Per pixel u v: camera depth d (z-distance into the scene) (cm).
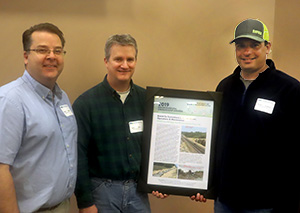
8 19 189
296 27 214
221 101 158
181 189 159
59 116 136
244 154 146
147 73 206
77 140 153
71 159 137
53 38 128
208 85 212
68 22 194
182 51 207
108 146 156
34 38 125
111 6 197
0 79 192
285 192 144
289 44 216
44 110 128
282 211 144
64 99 147
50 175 126
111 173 155
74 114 155
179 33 206
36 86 129
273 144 142
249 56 146
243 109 149
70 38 195
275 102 141
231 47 210
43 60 125
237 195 148
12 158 117
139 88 169
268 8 210
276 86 143
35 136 122
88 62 198
